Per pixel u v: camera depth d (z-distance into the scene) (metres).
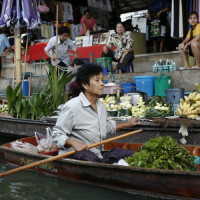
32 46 11.83
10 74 12.87
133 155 4.04
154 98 6.21
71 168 4.17
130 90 7.34
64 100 7.92
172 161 3.80
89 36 11.02
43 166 4.50
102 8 13.34
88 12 11.83
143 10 14.48
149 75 8.54
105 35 10.72
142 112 6.18
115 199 3.71
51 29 12.44
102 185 3.99
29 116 7.83
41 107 7.64
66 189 4.00
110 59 9.11
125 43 9.12
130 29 10.91
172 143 3.92
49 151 5.01
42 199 3.73
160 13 10.18
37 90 10.84
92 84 3.96
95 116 4.13
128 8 14.69
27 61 11.99
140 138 5.68
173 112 5.93
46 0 12.42
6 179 4.39
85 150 4.09
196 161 4.18
